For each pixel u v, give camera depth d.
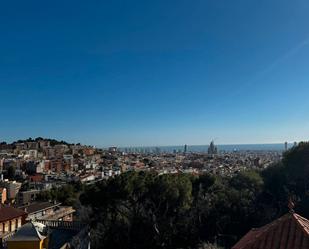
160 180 67.31
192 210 67.69
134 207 65.81
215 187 75.44
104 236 61.22
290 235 18.25
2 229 49.31
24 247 34.62
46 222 47.25
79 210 66.19
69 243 41.12
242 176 80.75
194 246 63.44
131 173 69.69
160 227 65.12
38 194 105.81
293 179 78.50
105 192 66.62
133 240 63.78
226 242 63.59
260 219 70.12
